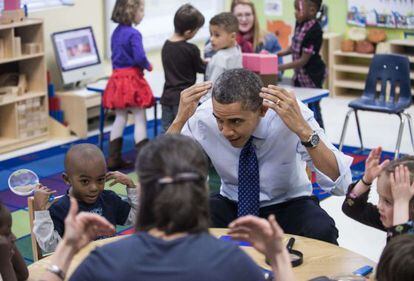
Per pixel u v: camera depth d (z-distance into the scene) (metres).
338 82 7.83
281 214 2.87
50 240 2.59
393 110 5.34
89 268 1.48
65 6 6.43
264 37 6.34
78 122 6.25
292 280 1.56
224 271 1.46
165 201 1.48
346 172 2.70
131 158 5.83
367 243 4.05
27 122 5.99
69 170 2.72
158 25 7.40
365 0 7.71
